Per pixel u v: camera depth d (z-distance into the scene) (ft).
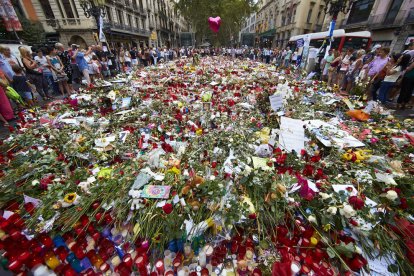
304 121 11.24
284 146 8.64
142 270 4.25
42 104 17.97
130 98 14.88
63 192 5.81
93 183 6.15
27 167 7.08
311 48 32.63
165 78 23.43
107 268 4.57
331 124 11.04
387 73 16.48
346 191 5.77
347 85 21.26
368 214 4.89
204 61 48.75
